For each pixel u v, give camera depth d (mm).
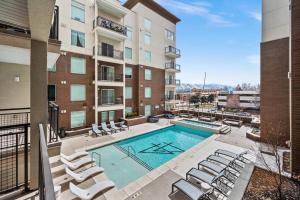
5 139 5035
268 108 10836
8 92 7555
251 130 13492
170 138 14266
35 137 3404
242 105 43938
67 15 13531
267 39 10828
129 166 8578
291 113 6363
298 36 6219
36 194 3404
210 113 21578
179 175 6898
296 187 5578
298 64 6191
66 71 13406
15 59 6762
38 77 3422
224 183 5824
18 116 7633
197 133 15820
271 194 5203
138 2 19906
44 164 1504
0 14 3428
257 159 8305
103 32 15109
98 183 5695
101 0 14641
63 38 13250
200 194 4961
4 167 4105
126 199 5297
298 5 6254
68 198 4898
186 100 50688
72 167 6605
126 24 18969
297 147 6145
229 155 8227
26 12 3338
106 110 15305
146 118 19250
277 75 10438
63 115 13234
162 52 23469
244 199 4992
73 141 11508
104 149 10719
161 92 23359
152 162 9336
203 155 9195
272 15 10578
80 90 14344
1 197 3268
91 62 15070
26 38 5039
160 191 5730
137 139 13547
